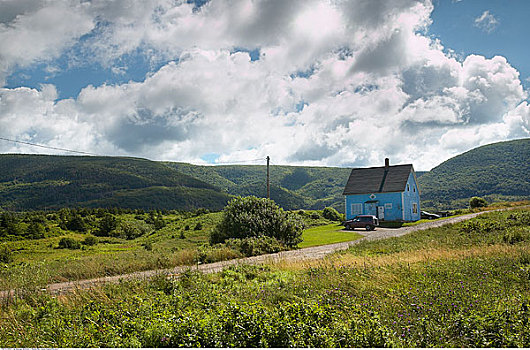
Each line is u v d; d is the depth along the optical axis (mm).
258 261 18188
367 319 7238
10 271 18312
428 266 12609
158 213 74438
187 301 9664
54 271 17172
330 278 11781
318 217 52719
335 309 8250
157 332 6758
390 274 11648
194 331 6566
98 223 57250
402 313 7895
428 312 7887
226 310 7441
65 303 10133
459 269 11953
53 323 8250
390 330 6801
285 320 6805
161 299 9883
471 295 8875
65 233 49875
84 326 8023
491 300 8391
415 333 6859
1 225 45938
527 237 19469
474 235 23344
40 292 11570
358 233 35469
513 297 8523
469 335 6598
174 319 7250
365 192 48344
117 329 7324
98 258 22969
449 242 20844
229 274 13633
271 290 10789
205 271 16031
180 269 17312
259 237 24844
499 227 24578
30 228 46531
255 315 7016
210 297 9922
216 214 54531
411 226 38562
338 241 29125
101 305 9461
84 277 16078
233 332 6660
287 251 23766
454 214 51344
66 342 7020
